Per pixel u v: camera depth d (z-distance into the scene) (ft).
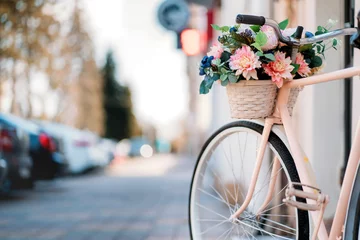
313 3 13.30
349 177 7.75
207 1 31.24
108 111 192.44
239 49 8.21
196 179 9.86
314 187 7.78
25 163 27.91
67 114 90.99
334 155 13.61
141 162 107.04
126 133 196.44
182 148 200.54
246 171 10.78
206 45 36.96
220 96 34.32
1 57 44.52
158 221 20.40
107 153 70.03
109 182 41.93
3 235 17.52
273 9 18.98
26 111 52.54
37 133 32.65
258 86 8.36
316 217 7.91
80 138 48.96
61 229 18.72
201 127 77.30
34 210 23.86
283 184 9.75
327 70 13.25
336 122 13.58
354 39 7.55
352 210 7.54
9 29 43.21
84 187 36.40
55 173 32.91
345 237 7.55
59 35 58.49
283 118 8.46
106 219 21.02
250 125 8.87
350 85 13.44
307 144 14.02
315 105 13.65
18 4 42.73
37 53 49.49
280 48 8.34
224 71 8.28
